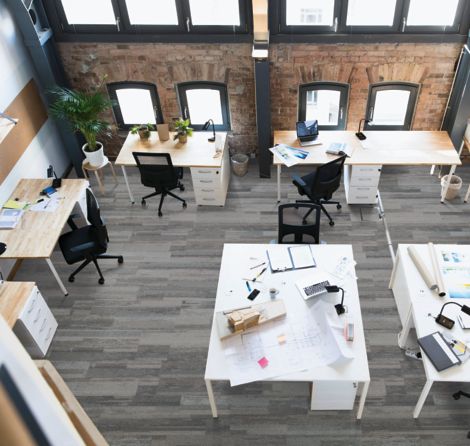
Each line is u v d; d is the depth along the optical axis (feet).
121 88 20.13
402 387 12.98
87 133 19.04
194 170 18.33
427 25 17.42
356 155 17.79
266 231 18.25
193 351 14.34
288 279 12.76
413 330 14.01
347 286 12.45
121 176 21.45
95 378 13.83
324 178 16.80
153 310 15.62
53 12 18.13
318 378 10.53
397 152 17.87
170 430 12.50
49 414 1.41
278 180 18.58
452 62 18.13
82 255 15.65
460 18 17.11
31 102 18.76
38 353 14.21
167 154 17.16
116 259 17.43
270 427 12.35
